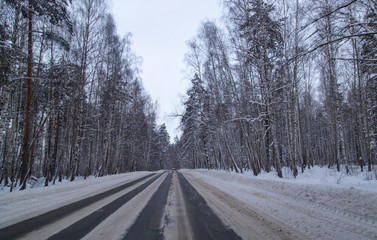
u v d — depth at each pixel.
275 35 11.36
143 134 33.56
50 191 7.91
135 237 3.38
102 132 22.27
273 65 11.25
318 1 5.25
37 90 14.49
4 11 9.40
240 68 13.57
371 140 16.27
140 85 26.86
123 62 19.28
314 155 37.59
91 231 3.66
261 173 13.24
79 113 14.12
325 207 4.54
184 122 20.77
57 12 9.80
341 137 11.95
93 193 8.15
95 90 17.86
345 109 20.83
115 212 5.04
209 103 18.36
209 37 15.23
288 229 3.56
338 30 4.86
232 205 5.60
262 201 5.81
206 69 16.73
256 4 11.14
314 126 32.69
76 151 13.88
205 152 30.66
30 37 9.73
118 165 26.27
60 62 13.48
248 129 16.22
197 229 3.76
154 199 6.85
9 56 9.21
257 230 3.59
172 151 82.69
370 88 13.71
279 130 22.27
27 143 9.74
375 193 4.10
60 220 4.32
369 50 5.49
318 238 3.13
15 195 6.56
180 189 9.34
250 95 13.56
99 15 14.47
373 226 3.34
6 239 3.27
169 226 3.95
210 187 9.66
